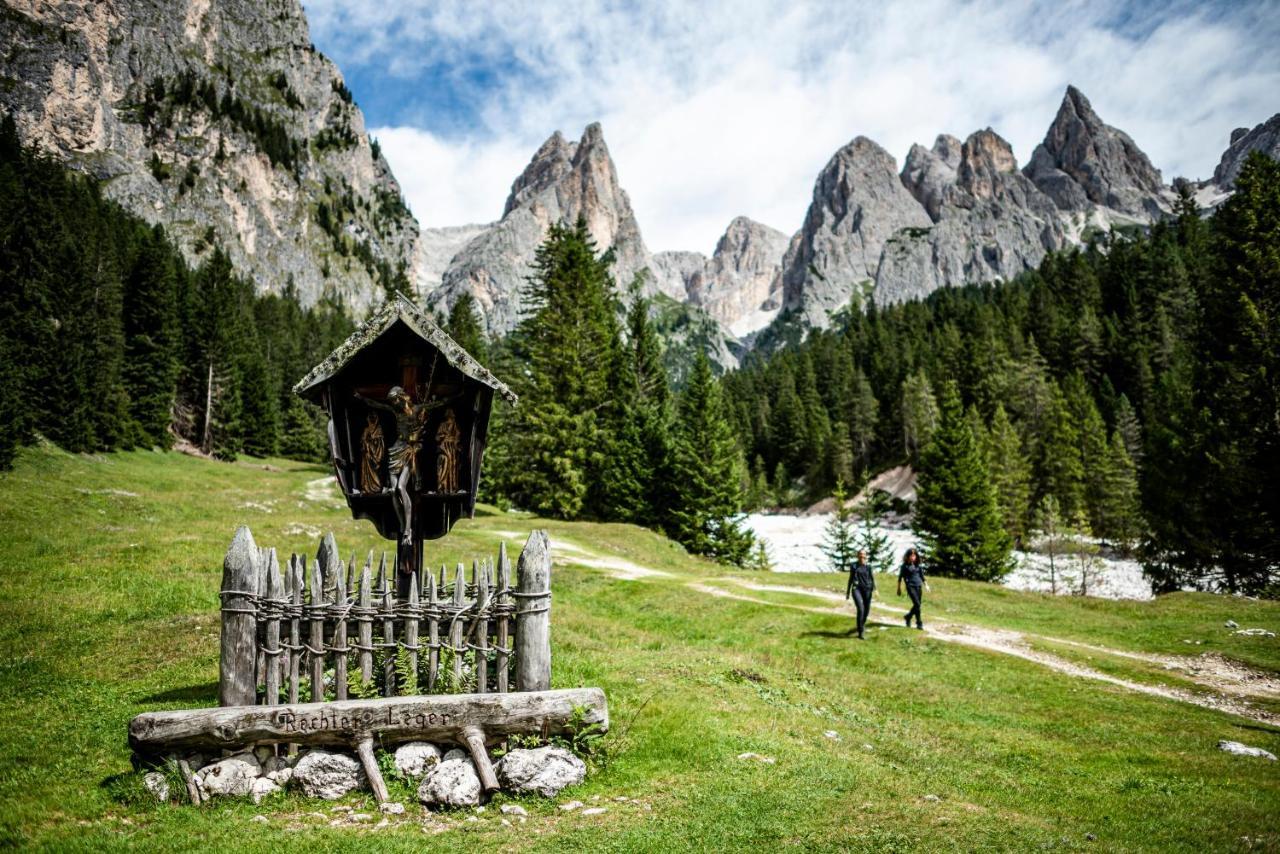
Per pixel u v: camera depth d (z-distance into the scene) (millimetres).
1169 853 8102
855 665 19359
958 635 23969
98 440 62875
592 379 61531
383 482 10664
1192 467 44719
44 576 21797
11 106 198625
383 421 10789
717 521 57594
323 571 9867
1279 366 41688
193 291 96812
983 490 53281
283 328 137000
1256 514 40844
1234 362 43938
